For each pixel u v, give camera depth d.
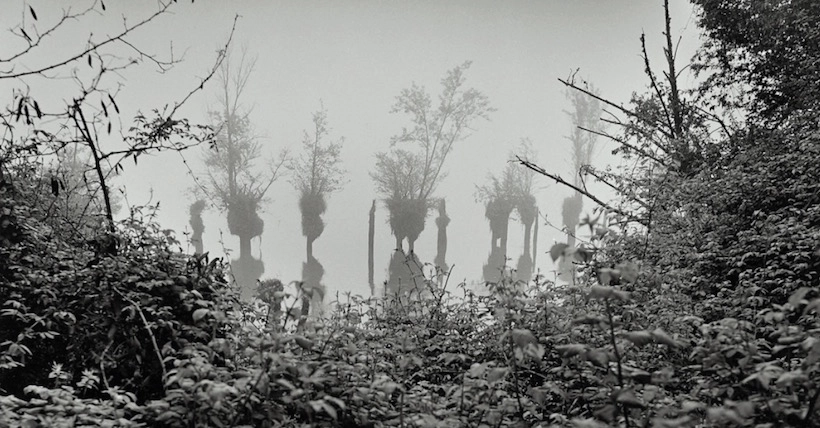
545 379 4.38
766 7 12.53
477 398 3.29
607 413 2.42
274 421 3.04
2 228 4.94
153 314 4.27
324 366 3.29
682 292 6.54
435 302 7.11
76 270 4.81
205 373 2.87
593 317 2.75
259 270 34.06
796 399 2.57
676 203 9.19
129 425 2.79
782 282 5.73
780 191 8.49
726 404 2.20
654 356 4.43
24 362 4.23
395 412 3.38
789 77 12.62
